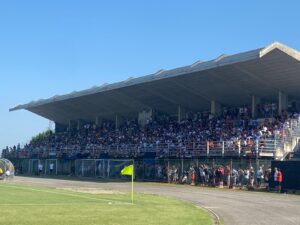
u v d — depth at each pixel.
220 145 44.16
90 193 29.41
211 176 41.56
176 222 15.98
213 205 24.14
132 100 62.69
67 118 80.75
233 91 51.31
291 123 44.56
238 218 18.80
